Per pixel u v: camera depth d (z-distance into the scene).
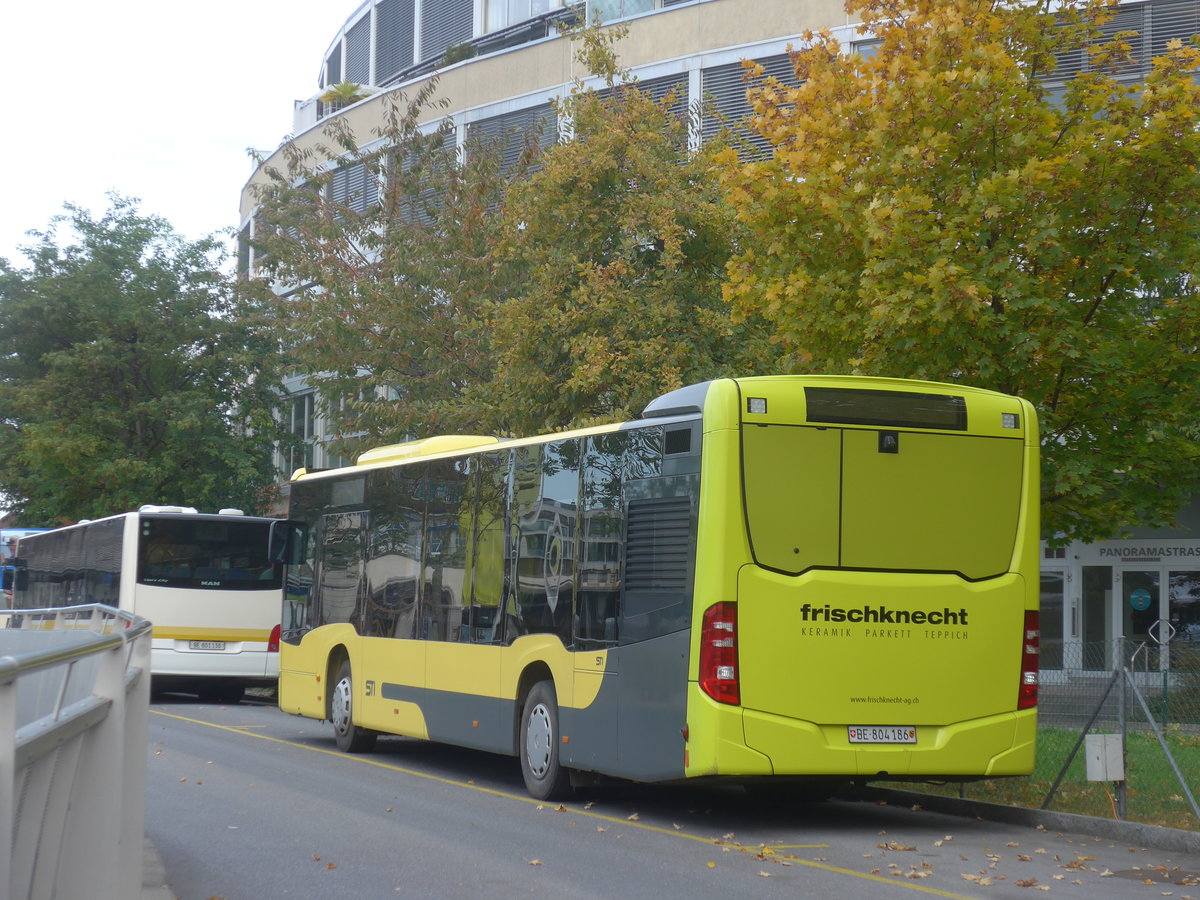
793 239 14.66
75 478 40.47
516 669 13.28
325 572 18.31
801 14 32.22
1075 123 14.20
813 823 11.73
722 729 10.34
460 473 14.88
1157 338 13.76
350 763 15.98
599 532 12.00
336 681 17.83
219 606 26.42
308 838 10.12
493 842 10.11
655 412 11.48
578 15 25.47
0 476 42.03
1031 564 11.20
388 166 31.52
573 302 22.48
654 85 34.22
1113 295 13.88
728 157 14.97
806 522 10.68
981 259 13.31
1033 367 13.63
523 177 29.39
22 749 3.88
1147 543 28.02
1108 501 14.27
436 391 27.86
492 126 38.47
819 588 10.62
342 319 28.67
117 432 40.81
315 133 46.69
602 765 11.66
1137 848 10.52
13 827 3.94
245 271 42.44
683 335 21.64
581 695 12.06
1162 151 13.32
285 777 14.14
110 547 27.53
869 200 13.86
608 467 11.97
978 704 10.92
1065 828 11.40
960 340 13.28
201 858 9.23
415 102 31.06
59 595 33.03
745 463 10.62
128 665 6.55
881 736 10.66
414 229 28.88
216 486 40.28
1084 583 28.55
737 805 12.99
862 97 14.50
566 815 11.82
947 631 10.88
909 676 10.76
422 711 15.24
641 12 35.72
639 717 11.16
